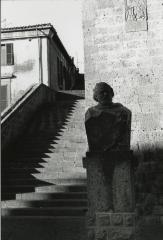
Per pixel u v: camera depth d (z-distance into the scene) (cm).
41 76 2288
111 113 602
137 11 992
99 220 595
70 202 870
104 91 617
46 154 1113
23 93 1566
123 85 985
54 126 1338
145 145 950
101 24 1016
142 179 936
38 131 1308
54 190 934
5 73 2323
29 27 2298
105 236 589
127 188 588
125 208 587
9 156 1126
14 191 957
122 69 990
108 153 597
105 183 596
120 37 999
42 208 853
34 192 936
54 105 1694
